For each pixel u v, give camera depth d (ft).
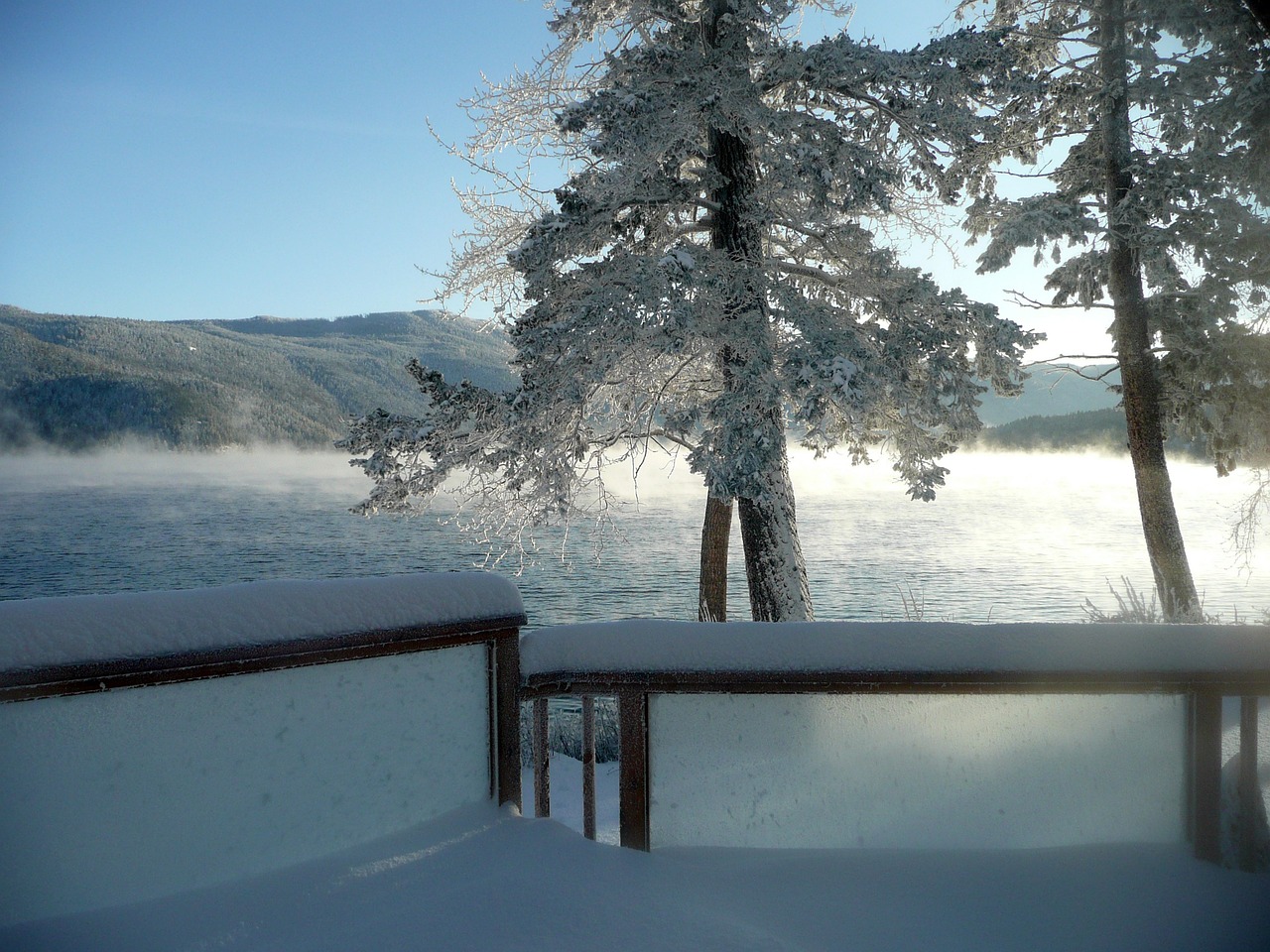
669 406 38.06
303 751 8.36
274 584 8.26
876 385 30.53
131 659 7.16
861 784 9.25
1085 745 9.27
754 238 33.68
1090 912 7.88
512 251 32.78
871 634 8.98
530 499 36.73
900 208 40.37
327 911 7.53
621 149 29.91
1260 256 39.34
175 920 7.25
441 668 9.30
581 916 7.48
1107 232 40.24
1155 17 38.73
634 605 110.32
